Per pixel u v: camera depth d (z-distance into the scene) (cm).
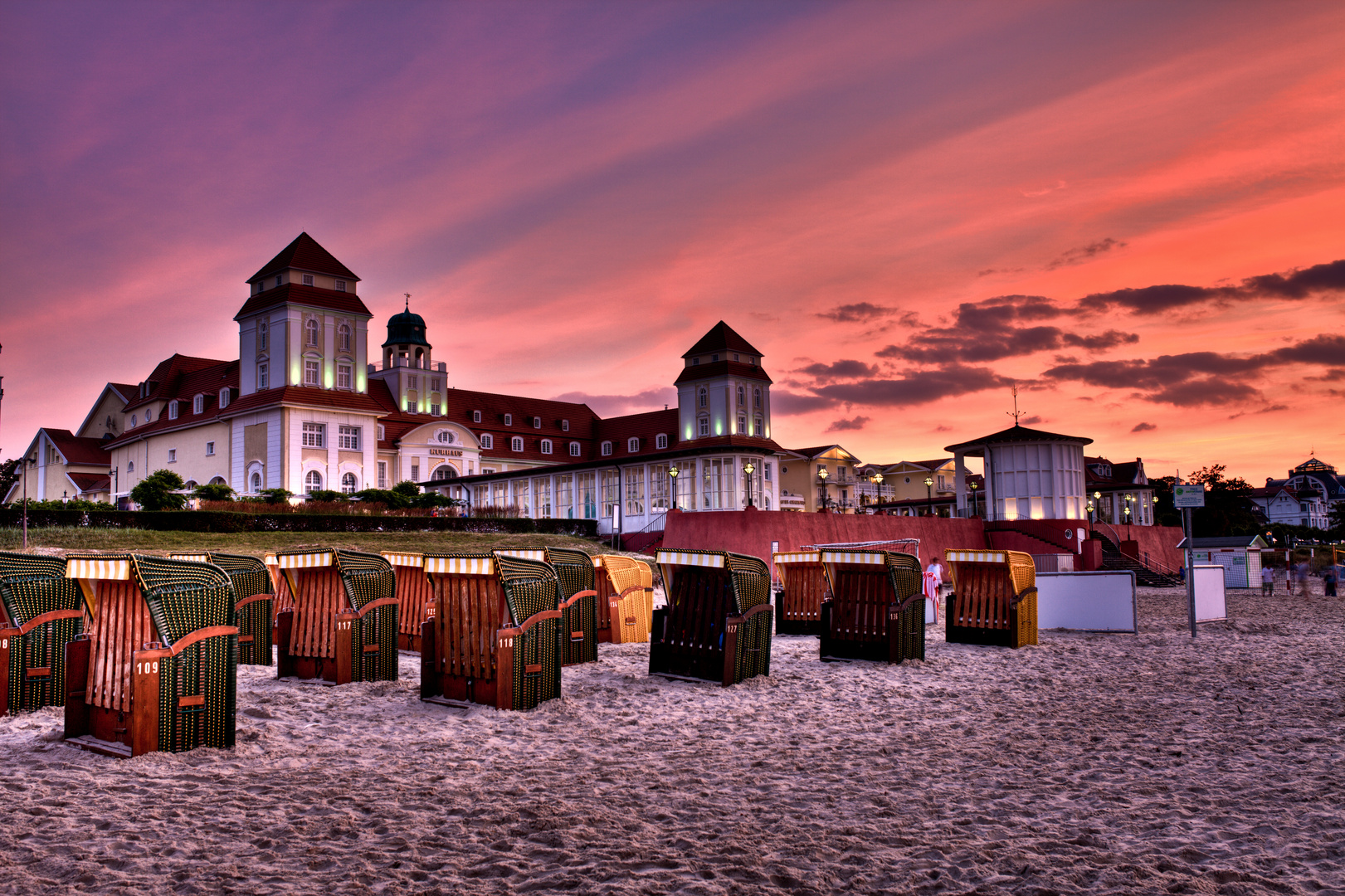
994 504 4759
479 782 767
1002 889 532
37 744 865
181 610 847
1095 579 2012
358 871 552
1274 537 10344
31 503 3809
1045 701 1170
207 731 860
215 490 4572
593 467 5434
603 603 1777
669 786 758
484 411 8056
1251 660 1545
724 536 3622
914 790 746
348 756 854
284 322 6144
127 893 514
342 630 1224
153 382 7425
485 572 1073
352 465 6341
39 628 1049
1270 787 745
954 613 1811
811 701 1167
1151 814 675
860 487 8225
